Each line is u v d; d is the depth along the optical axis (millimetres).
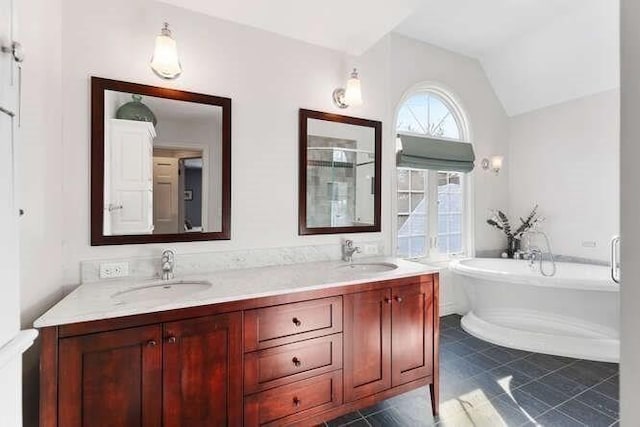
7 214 749
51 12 1441
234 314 1389
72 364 1130
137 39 1717
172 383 1270
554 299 2736
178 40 1817
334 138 2324
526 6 2773
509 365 2379
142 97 1740
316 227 2252
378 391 1731
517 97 3787
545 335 2646
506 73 3664
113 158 1673
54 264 1465
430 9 2801
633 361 551
